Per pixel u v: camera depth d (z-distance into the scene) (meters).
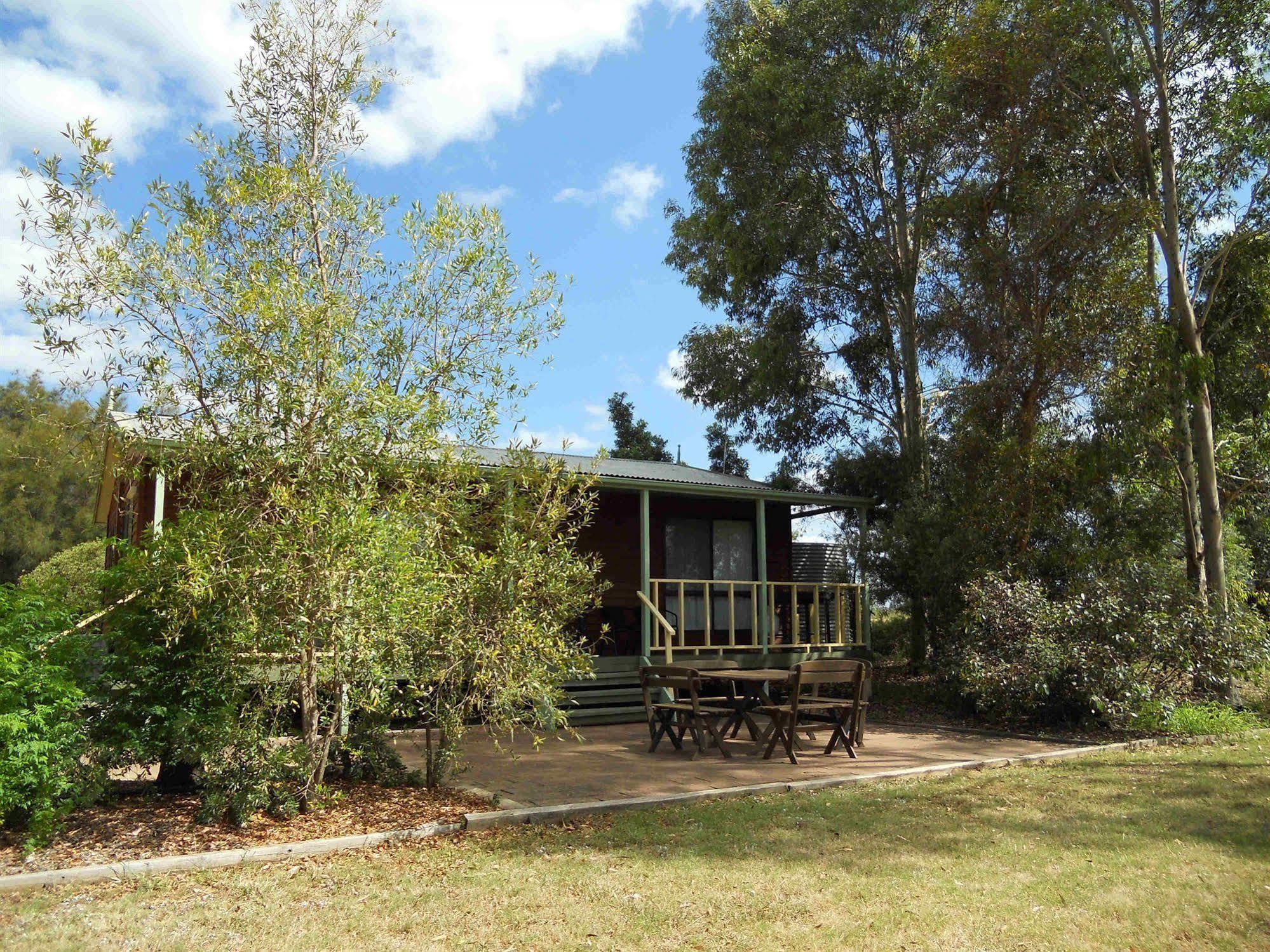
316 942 4.30
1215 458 16.95
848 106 17.83
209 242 6.82
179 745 6.41
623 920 4.59
